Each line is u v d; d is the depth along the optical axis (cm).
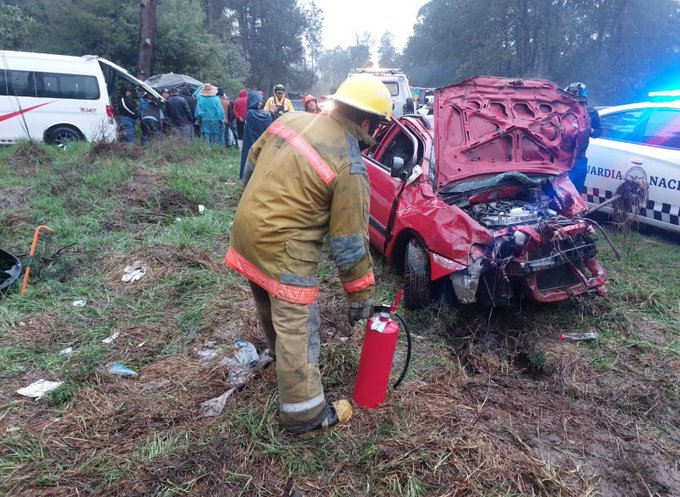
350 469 226
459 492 217
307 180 208
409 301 381
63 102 987
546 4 3114
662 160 532
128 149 871
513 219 367
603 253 518
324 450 234
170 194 622
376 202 454
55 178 673
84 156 822
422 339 349
